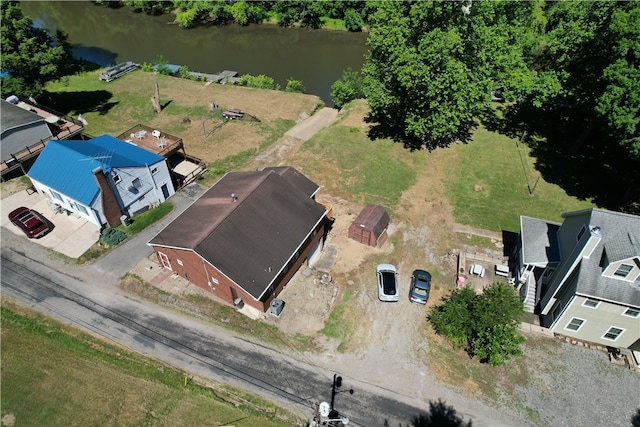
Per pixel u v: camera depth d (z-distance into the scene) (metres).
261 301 32.22
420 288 35.09
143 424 27.05
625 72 39.41
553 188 47.06
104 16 104.75
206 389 28.81
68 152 40.03
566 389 29.66
